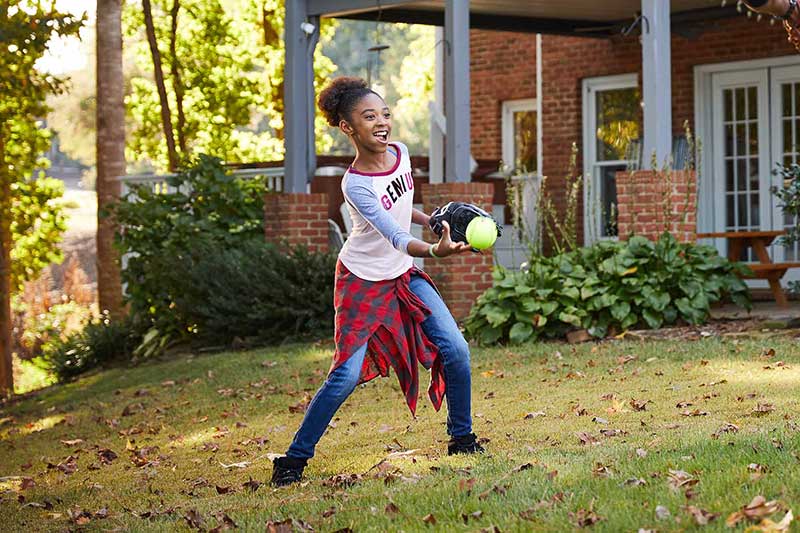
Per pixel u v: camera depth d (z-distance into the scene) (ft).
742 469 16.83
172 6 74.49
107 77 62.90
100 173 63.16
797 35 17.58
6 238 69.31
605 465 18.33
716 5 48.44
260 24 76.64
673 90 52.49
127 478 24.25
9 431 36.17
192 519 18.13
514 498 16.72
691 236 39.55
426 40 130.41
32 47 52.70
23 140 69.05
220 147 75.56
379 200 18.71
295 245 45.96
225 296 44.65
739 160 51.42
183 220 47.85
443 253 17.30
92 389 41.39
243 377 36.78
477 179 54.24
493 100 61.16
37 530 19.58
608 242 38.78
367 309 19.27
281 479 20.26
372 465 21.39
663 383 27.84
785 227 50.14
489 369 33.01
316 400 19.79
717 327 36.27
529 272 38.55
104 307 63.57
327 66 81.35
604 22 52.90
